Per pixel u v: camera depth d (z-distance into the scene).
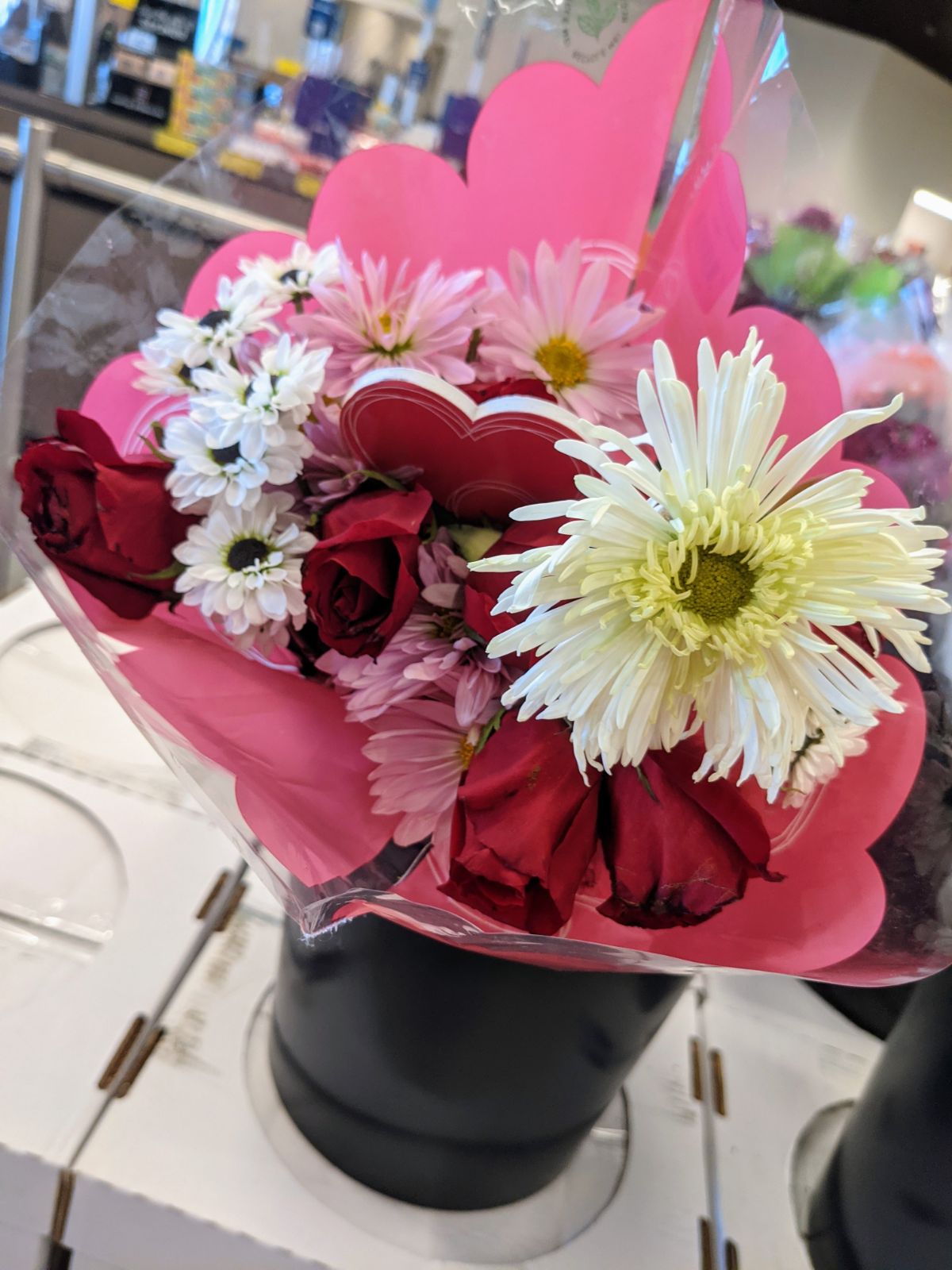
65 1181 0.38
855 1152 0.41
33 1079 0.41
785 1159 0.47
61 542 0.32
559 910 0.27
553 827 0.26
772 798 0.28
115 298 0.37
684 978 0.35
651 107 0.36
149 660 0.34
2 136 0.52
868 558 0.23
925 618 0.34
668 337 0.33
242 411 0.29
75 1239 0.40
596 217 0.36
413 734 0.29
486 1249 0.40
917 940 0.32
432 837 0.31
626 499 0.23
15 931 0.47
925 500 0.32
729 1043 0.54
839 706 0.24
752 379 0.23
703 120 0.35
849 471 0.24
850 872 0.32
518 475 0.28
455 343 0.31
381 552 0.26
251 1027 0.46
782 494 0.24
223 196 0.38
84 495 0.31
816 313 0.34
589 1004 0.33
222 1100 0.43
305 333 0.31
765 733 0.24
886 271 0.34
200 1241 0.38
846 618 0.23
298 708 0.33
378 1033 0.35
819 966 0.31
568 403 0.31
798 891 0.32
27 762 0.56
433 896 0.30
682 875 0.27
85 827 0.54
